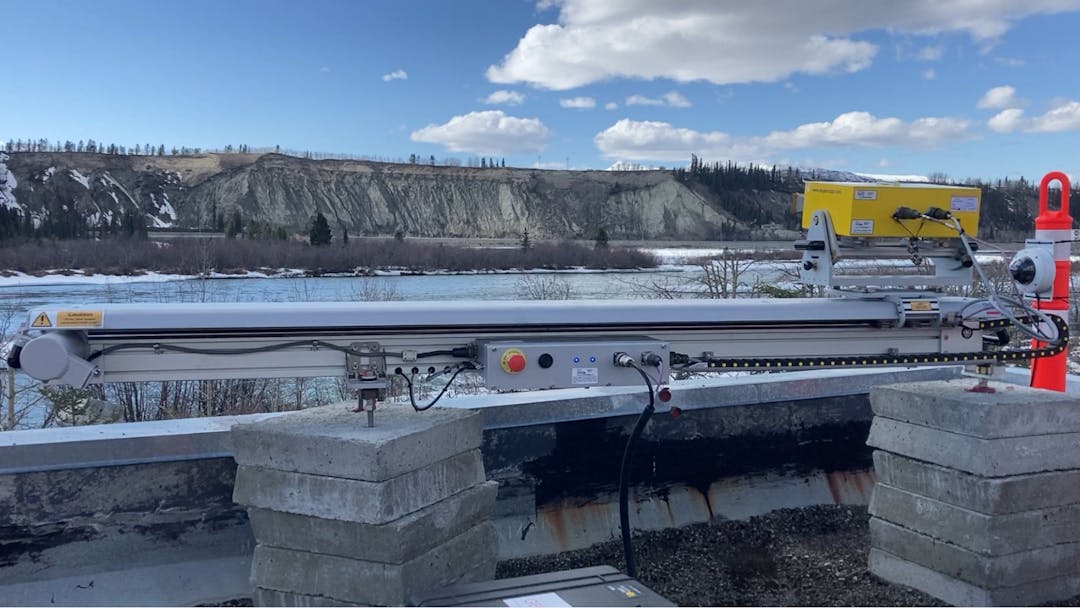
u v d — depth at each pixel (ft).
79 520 10.59
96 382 9.47
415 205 427.33
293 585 9.50
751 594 11.99
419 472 9.43
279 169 418.51
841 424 15.75
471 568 10.23
